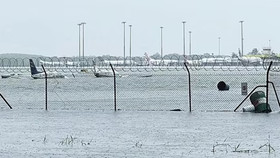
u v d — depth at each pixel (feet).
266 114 212.43
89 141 149.89
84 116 214.07
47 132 168.96
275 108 242.37
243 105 277.23
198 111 230.27
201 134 161.38
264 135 157.79
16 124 189.67
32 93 437.17
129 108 265.95
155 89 469.57
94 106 280.72
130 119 201.87
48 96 387.14
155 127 178.40
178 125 182.70
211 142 146.82
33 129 176.14
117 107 272.72
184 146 140.87
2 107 267.80
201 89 454.81
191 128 174.91
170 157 125.39
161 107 271.49
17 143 147.13
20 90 496.23
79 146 141.59
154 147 139.54
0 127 181.68
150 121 194.70
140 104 291.99
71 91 454.81
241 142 146.10
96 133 165.68
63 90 476.95
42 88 524.93
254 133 161.89
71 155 128.77
